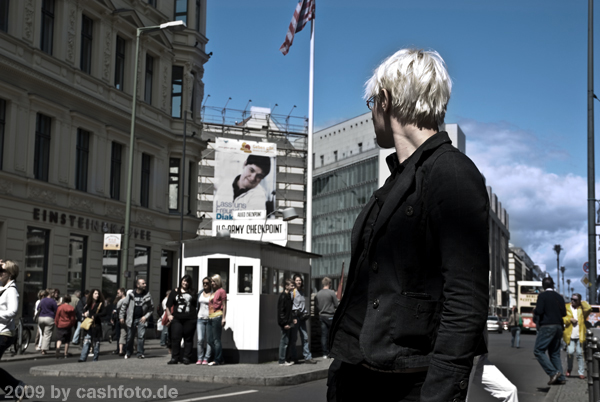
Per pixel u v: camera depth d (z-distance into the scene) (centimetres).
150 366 1481
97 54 3034
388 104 202
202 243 1672
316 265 9756
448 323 172
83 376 1341
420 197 185
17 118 2519
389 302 188
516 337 3041
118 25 3175
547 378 1534
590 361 837
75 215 2827
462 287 171
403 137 200
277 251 1766
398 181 191
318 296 1834
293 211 1812
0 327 863
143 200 3412
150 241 3381
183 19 3747
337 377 204
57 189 2720
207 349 1552
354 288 200
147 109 3409
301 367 1490
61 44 2781
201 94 3859
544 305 1319
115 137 3139
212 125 7675
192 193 3738
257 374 1315
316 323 2023
